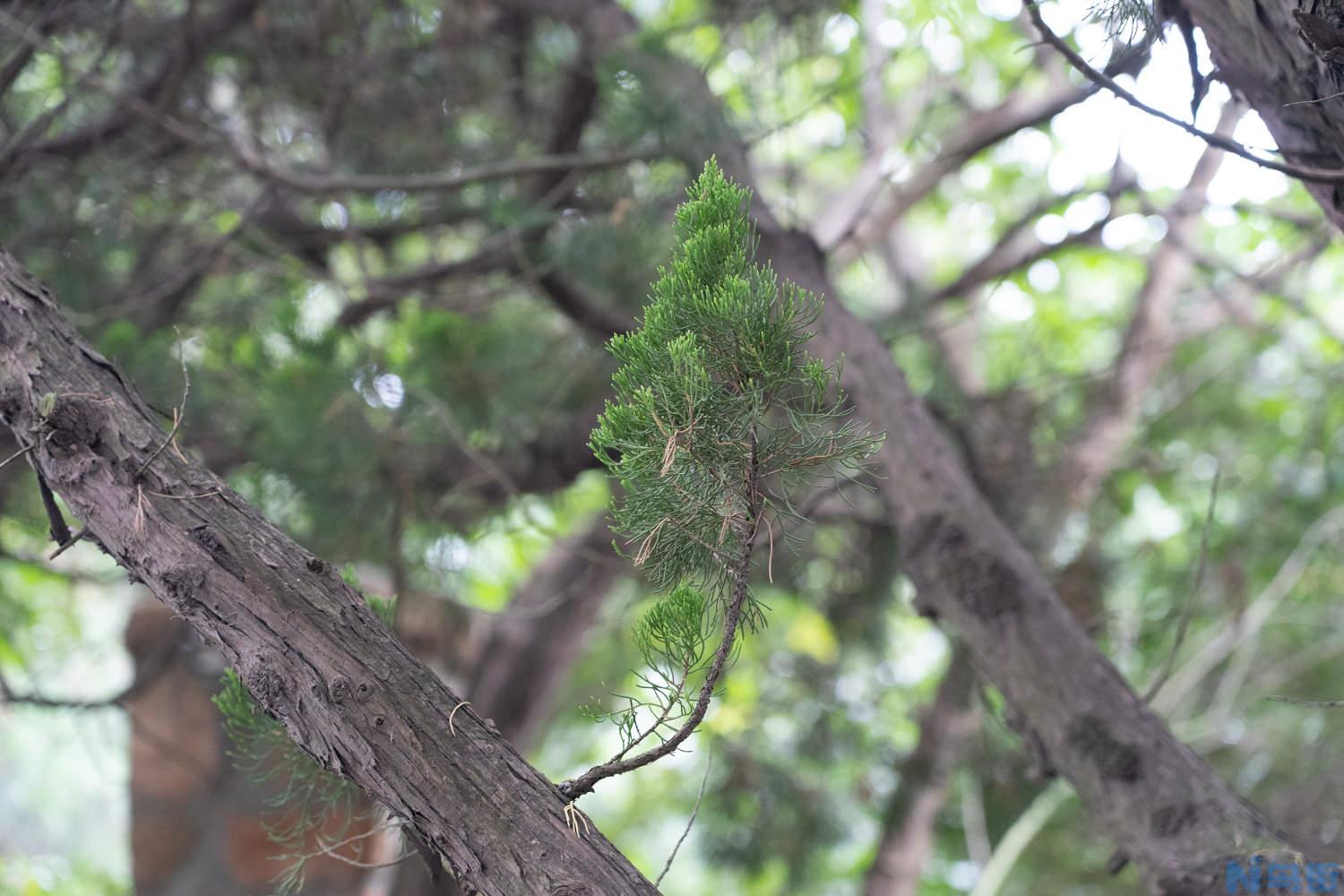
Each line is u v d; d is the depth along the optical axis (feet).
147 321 11.87
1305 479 18.13
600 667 23.72
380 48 12.19
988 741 15.65
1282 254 13.94
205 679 14.32
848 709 17.35
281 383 10.05
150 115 9.92
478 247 13.66
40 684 13.97
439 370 11.16
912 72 15.49
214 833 14.15
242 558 3.67
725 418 3.26
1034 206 14.66
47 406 3.76
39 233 11.43
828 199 17.42
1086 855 17.94
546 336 14.01
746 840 16.30
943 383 14.17
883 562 14.67
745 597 3.57
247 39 11.96
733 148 9.08
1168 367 18.51
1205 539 6.60
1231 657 17.71
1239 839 5.44
